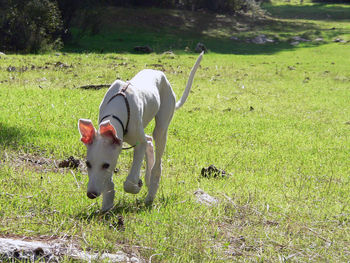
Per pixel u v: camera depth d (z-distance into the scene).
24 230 4.11
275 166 8.25
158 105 5.78
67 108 10.53
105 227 4.38
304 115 13.77
